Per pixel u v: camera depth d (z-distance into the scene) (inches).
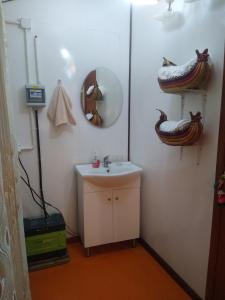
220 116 54.8
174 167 74.4
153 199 87.7
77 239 101.3
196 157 64.6
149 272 81.6
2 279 29.1
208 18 57.4
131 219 92.8
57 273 81.4
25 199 91.7
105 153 101.2
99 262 87.2
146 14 84.0
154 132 84.2
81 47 90.7
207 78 56.5
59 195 96.6
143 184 94.4
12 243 40.5
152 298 70.2
